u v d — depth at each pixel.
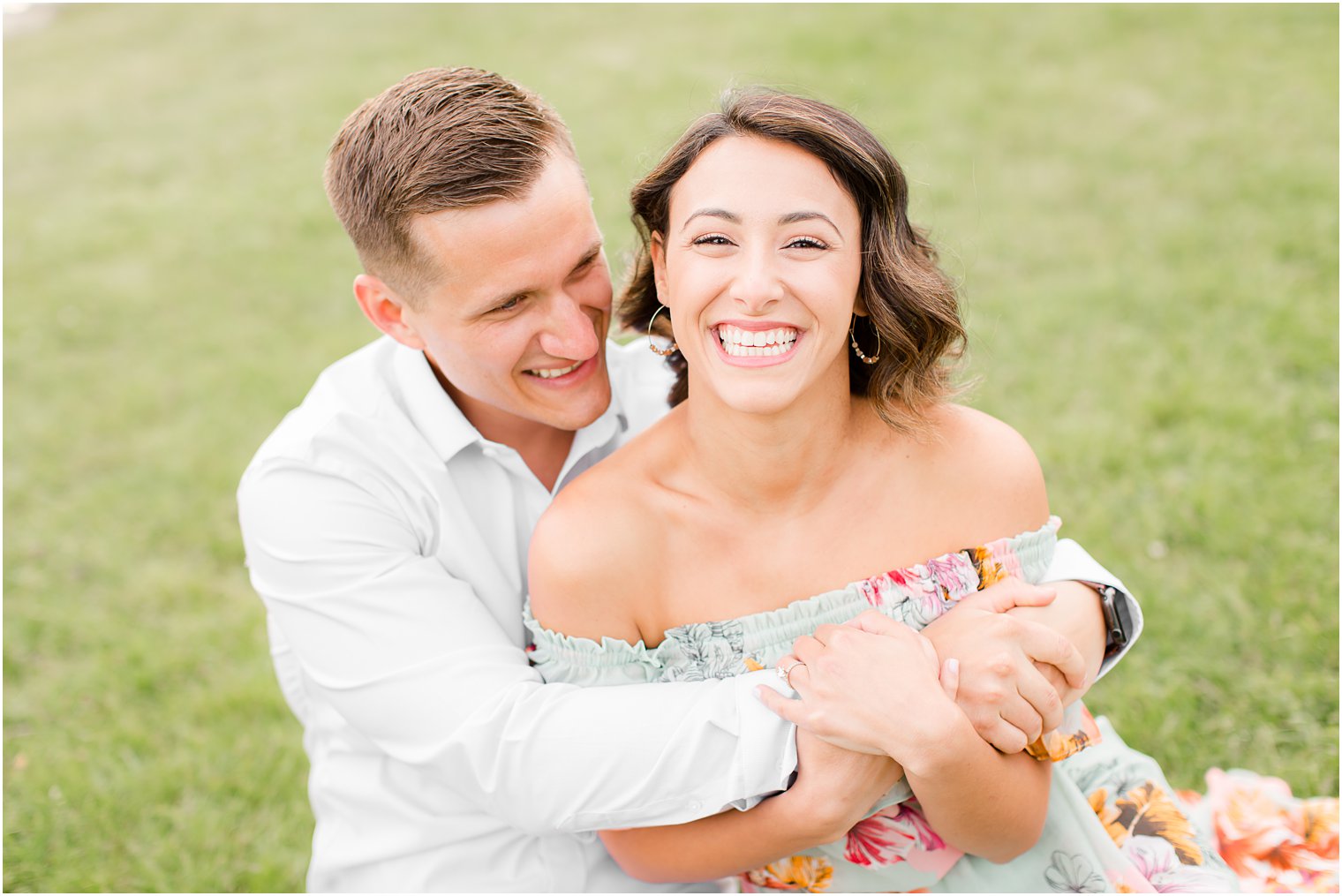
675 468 1.81
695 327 1.62
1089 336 4.66
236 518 4.26
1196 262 5.15
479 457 2.05
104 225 6.98
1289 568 3.29
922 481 1.85
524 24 9.69
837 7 9.20
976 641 1.70
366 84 8.68
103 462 4.71
